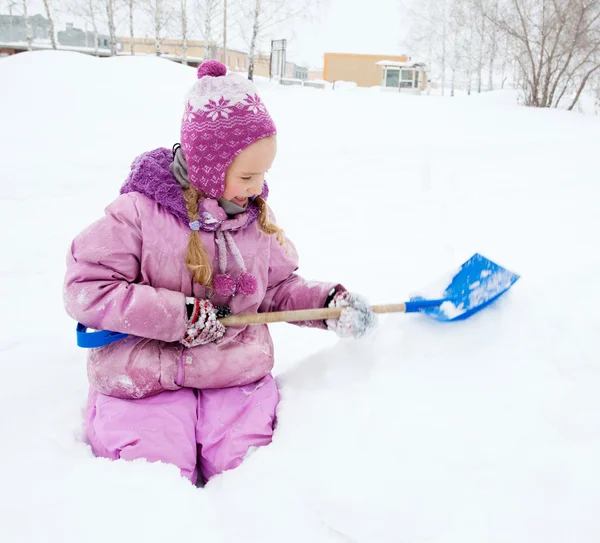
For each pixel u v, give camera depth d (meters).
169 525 1.39
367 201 5.26
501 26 16.36
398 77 21.97
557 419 1.58
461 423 1.63
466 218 4.34
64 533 1.35
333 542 1.41
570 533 1.33
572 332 1.79
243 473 1.62
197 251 1.76
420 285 3.21
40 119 8.70
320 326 2.05
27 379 2.25
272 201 5.32
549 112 12.92
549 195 4.84
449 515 1.42
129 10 21.19
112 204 1.78
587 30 14.55
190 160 1.73
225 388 1.87
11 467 1.61
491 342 1.87
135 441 1.66
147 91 10.84
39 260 3.78
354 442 1.65
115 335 1.78
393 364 1.90
